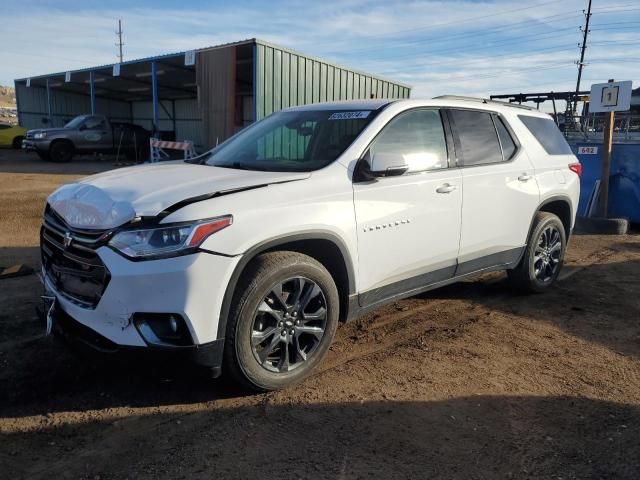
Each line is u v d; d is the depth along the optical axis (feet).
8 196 36.83
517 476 8.84
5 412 10.43
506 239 16.34
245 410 10.68
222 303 10.01
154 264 9.43
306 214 11.09
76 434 9.78
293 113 15.37
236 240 10.02
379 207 12.46
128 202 10.02
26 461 8.98
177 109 110.32
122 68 74.28
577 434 10.09
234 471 8.83
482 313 16.57
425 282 14.24
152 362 9.72
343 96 58.08
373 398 11.21
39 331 14.07
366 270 12.44
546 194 17.56
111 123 74.74
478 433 10.03
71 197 11.27
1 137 91.91
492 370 12.64
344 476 8.75
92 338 10.10
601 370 12.77
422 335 14.71
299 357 11.51
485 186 15.20
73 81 91.20
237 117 84.74
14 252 21.97
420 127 14.11
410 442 9.71
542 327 15.47
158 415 10.46
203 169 12.80
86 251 10.04
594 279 20.56
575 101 47.34
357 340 14.30
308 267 11.18
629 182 31.78
